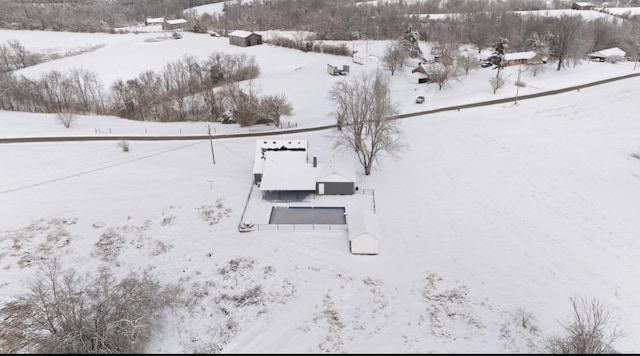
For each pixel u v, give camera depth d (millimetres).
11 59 135000
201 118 92312
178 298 36031
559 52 109062
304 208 50531
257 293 36938
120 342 30406
